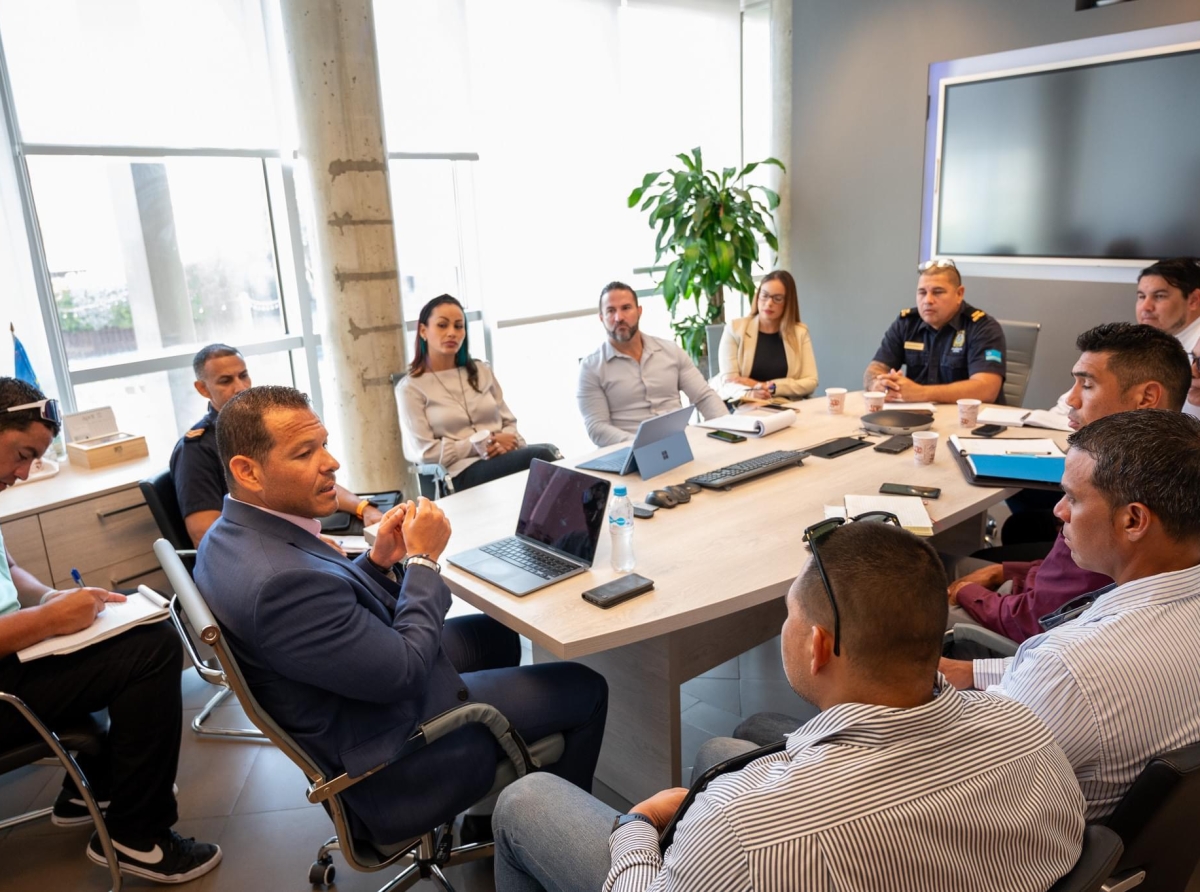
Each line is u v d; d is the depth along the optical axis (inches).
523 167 187.9
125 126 136.7
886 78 198.1
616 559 76.8
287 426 62.5
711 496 96.5
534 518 84.3
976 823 33.1
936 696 37.3
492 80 178.7
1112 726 43.9
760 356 169.2
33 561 103.2
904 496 92.0
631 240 215.3
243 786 93.9
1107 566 51.2
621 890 41.3
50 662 75.4
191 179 149.3
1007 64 178.7
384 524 75.0
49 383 132.8
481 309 190.9
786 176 224.1
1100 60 164.7
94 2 131.0
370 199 150.6
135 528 113.0
